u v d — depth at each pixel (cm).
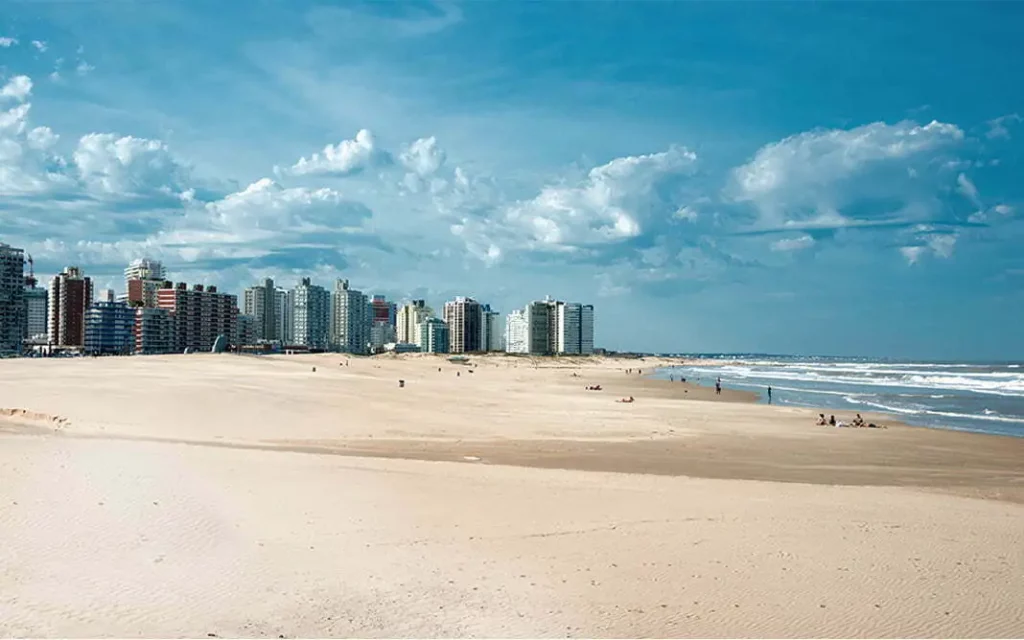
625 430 4075
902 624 1123
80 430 3253
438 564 1346
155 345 19938
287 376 7425
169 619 1034
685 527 1661
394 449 3145
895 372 15875
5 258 19412
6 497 1555
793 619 1133
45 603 1055
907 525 1745
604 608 1159
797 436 3997
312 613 1092
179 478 1883
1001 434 4294
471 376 12219
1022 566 1421
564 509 1803
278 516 1603
